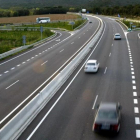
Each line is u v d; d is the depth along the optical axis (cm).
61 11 17175
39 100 1936
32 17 13962
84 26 9462
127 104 1894
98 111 1472
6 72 3036
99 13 16975
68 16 14250
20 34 7400
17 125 1527
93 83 2481
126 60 3556
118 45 4944
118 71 2938
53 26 9750
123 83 2458
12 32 7912
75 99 2041
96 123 1398
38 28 8806
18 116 1562
